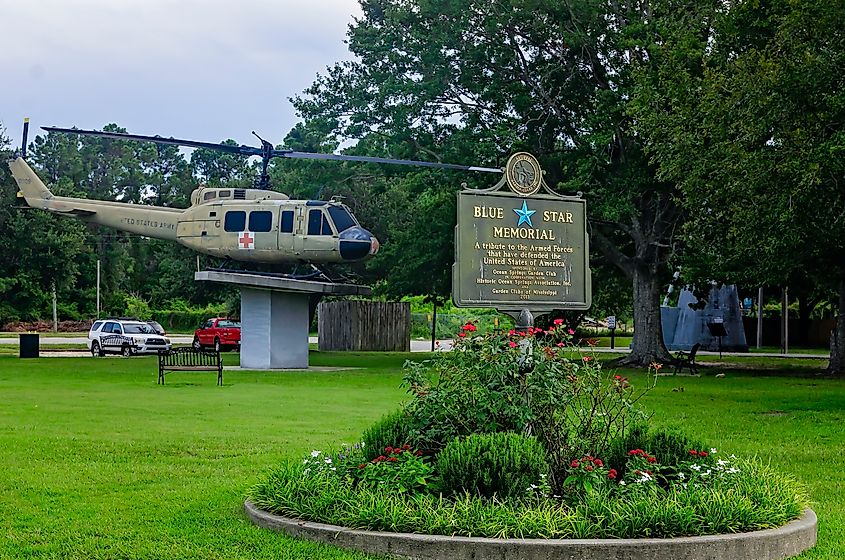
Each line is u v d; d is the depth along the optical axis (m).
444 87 34.62
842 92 18.06
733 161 20.05
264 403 19.64
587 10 31.86
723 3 26.41
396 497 7.72
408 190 35.84
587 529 7.14
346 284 33.25
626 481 8.25
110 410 18.12
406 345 49.62
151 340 41.53
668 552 6.95
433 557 7.03
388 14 35.69
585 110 33.69
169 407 18.73
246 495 9.48
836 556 7.46
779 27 19.59
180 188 94.25
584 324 67.19
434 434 8.75
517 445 7.97
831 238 22.05
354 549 7.30
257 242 33.38
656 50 27.31
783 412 18.12
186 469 11.38
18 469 11.34
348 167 40.16
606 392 9.48
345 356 41.84
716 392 22.83
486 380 8.96
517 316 11.31
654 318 34.28
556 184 33.78
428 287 38.31
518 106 33.41
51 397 20.95
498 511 7.32
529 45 34.09
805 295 48.16
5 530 8.30
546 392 8.80
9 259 47.91
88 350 46.28
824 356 44.81
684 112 22.47
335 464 8.71
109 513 8.94
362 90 36.97
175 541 7.83
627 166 31.03
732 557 7.11
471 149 32.78
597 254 36.84
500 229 11.20
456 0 33.47
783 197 19.05
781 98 18.80
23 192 37.62
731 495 7.74
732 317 51.81
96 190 98.81
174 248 68.81
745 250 23.33
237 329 46.00
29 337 38.91
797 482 9.76
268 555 7.25
